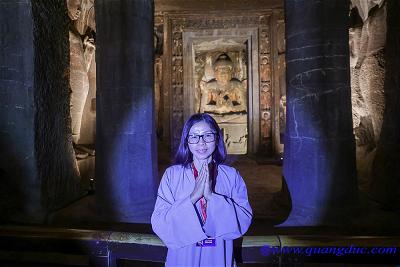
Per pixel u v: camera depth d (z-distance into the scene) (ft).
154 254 7.92
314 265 9.96
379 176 13.94
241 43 34.06
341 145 12.12
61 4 14.96
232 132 34.12
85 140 23.63
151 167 13.98
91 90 23.70
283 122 32.37
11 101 13.00
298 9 12.73
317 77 12.23
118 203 13.39
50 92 14.03
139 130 13.62
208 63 34.94
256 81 32.63
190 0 28.86
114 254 8.22
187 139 5.97
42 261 9.44
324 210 12.09
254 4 30.19
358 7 20.81
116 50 13.29
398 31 12.89
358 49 19.90
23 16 12.74
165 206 5.78
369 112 17.95
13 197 13.04
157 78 32.99
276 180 22.79
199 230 5.48
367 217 12.10
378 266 9.45
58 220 13.08
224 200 5.62
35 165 13.06
